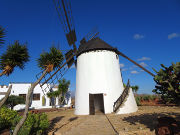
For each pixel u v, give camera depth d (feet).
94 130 22.86
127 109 39.29
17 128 15.88
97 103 55.31
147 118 28.09
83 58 50.62
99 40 55.98
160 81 15.20
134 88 84.33
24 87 83.76
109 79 46.62
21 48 18.16
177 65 14.67
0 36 15.89
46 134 23.82
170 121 16.83
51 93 83.30
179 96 14.30
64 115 45.96
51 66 19.94
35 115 24.84
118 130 20.99
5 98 16.02
